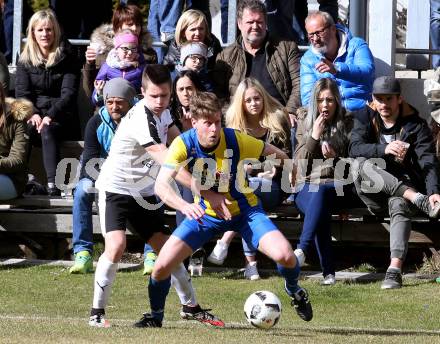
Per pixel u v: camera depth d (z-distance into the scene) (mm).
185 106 31656
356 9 35906
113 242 22922
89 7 40438
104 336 20344
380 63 36344
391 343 20172
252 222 21875
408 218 30016
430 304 27469
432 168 30109
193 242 22016
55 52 35656
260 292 22781
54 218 33281
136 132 22984
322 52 33469
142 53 34812
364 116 31000
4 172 32531
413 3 38188
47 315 25516
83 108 38156
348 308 27078
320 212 30016
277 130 30562
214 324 23641
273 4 38375
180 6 37000
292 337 20891
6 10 40812
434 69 39469
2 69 36625
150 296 22594
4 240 33938
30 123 35125
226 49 34625
